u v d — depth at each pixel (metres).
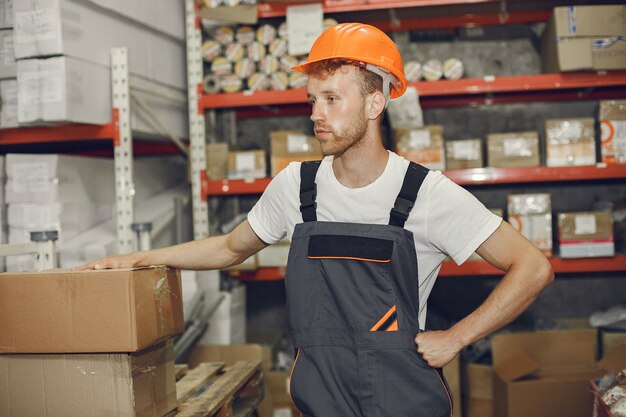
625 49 2.99
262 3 3.21
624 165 3.01
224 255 1.61
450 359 1.29
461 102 3.72
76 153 3.98
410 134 3.12
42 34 2.46
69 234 2.75
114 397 1.44
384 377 1.30
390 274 1.33
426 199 1.34
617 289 3.73
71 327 1.42
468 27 3.69
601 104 3.04
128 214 2.77
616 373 2.09
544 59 3.36
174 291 1.63
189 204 3.57
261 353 2.97
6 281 1.46
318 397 1.33
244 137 4.01
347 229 1.35
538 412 2.69
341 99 1.30
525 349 2.95
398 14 3.48
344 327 1.34
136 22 3.02
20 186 2.70
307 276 1.37
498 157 3.12
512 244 1.31
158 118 3.13
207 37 3.46
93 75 2.67
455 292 3.77
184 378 2.05
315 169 1.45
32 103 2.50
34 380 1.48
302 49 3.15
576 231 3.08
